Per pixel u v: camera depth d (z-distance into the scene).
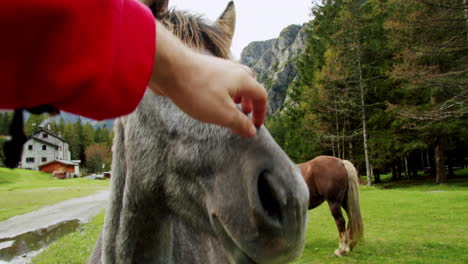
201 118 0.63
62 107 0.45
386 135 24.11
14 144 0.39
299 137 28.59
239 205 0.98
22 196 22.69
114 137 1.79
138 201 1.45
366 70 25.86
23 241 8.70
